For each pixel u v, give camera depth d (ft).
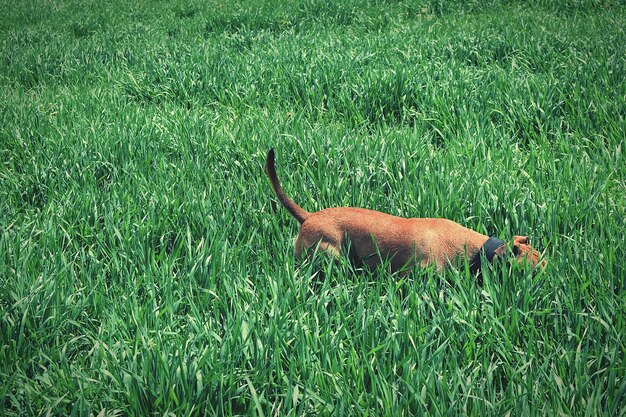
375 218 12.59
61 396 9.23
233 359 9.77
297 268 12.95
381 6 41.47
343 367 9.62
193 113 22.81
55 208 15.19
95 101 24.77
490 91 22.85
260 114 22.53
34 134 20.89
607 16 35.17
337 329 10.75
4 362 9.85
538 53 27.58
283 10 41.50
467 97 22.40
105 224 14.19
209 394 8.97
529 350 9.60
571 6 39.06
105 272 12.84
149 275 11.97
